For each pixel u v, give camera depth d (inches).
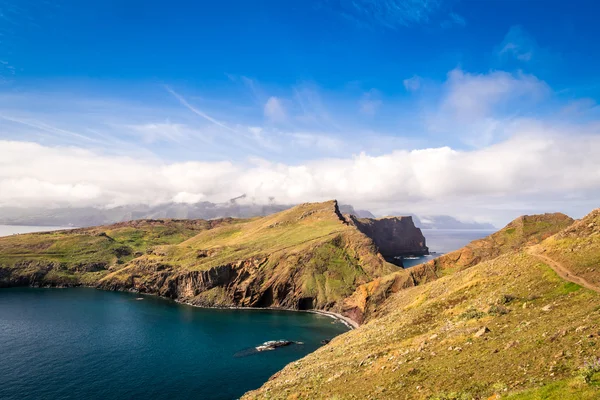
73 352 3996.1
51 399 2854.3
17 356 3850.9
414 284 5241.1
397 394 1120.2
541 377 829.2
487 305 1700.3
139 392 2967.5
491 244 5428.2
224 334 4845.0
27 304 6830.7
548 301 1437.0
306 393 1536.7
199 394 2930.6
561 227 5305.1
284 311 6663.4
